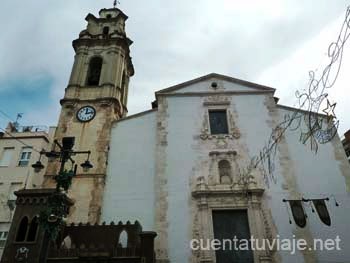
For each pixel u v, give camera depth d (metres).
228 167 21.92
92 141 23.75
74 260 16.56
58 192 13.95
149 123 24.47
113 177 22.16
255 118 23.84
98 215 20.41
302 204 19.98
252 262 18.30
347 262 18.05
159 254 18.56
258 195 20.14
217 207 19.94
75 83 27.19
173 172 21.59
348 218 19.48
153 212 20.38
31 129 31.97
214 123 24.14
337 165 21.53
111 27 32.84
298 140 22.59
